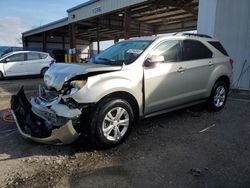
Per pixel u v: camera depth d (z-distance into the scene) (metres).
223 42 9.90
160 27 25.55
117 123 4.22
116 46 5.45
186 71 5.26
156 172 3.53
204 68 5.70
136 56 4.66
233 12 9.88
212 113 6.30
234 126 5.39
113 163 3.77
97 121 3.97
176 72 5.06
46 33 35.78
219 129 5.20
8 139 4.69
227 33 9.92
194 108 6.64
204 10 10.01
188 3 16.22
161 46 4.96
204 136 4.81
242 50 10.09
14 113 4.64
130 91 4.32
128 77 4.34
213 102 6.21
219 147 4.34
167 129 5.16
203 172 3.53
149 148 4.27
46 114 4.14
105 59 4.98
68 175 3.46
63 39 41.59
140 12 18.92
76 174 3.48
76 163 3.78
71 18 21.80
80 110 3.88
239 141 4.60
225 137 4.78
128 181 3.31
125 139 4.43
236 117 6.02
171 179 3.36
